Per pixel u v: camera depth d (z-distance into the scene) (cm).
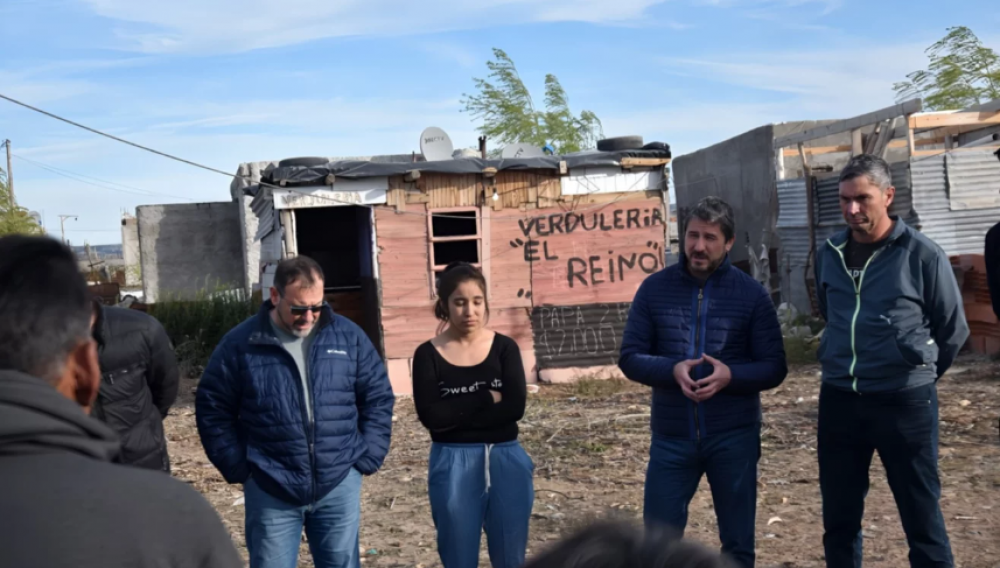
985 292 1332
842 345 430
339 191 1324
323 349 430
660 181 1402
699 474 448
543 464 849
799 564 556
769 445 878
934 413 420
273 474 418
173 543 162
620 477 789
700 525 643
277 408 419
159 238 2933
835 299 440
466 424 426
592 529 96
